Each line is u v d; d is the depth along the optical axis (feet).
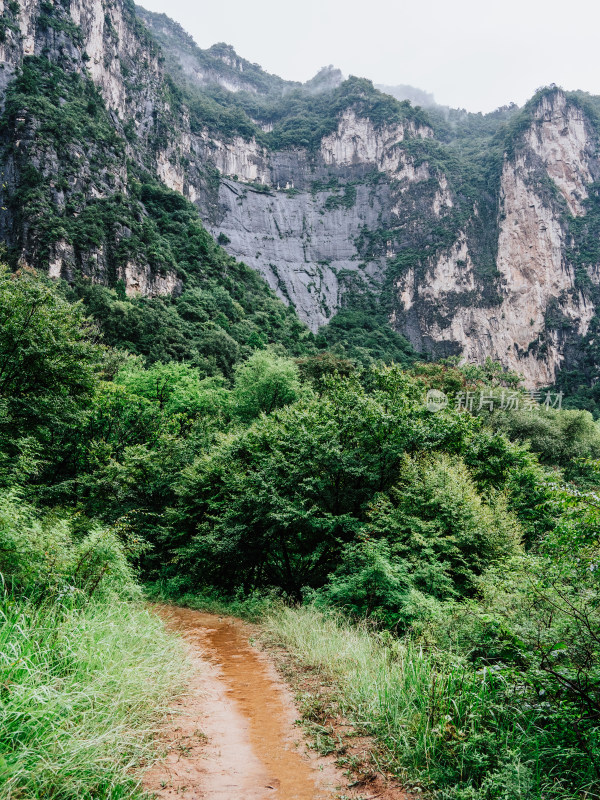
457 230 482.28
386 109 574.15
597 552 15.06
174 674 17.42
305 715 15.84
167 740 13.12
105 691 12.70
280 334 265.34
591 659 12.89
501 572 26.40
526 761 11.11
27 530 20.22
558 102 511.81
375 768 12.19
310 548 41.16
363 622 26.23
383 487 40.09
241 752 12.96
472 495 35.22
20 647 12.19
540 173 481.05
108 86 351.87
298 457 40.57
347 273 476.95
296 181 555.28
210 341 181.57
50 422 43.55
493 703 13.25
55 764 9.14
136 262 226.38
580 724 11.83
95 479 52.29
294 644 24.89
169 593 46.91
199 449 60.34
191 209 344.28
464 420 43.73
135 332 170.09
